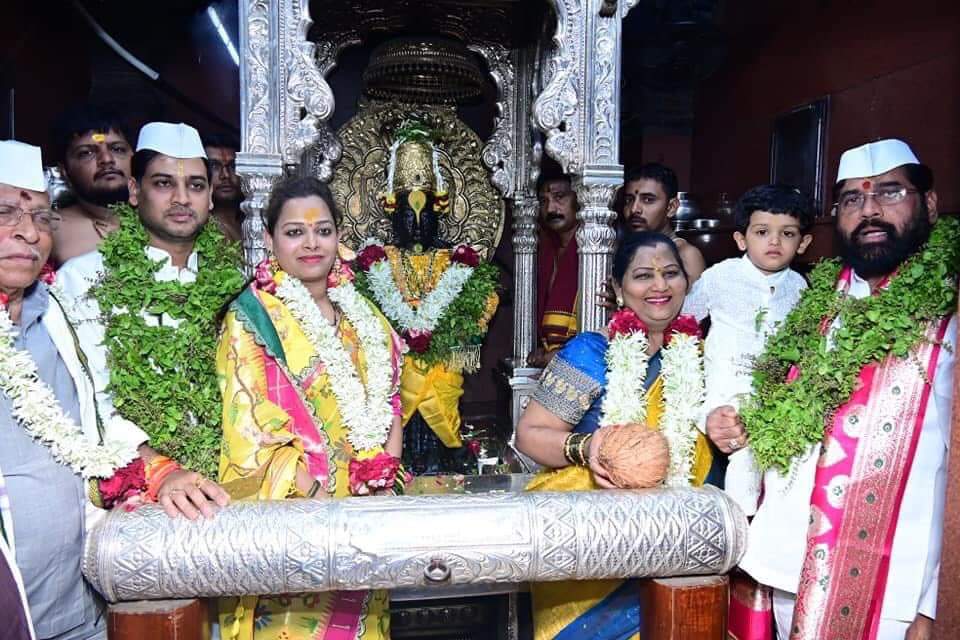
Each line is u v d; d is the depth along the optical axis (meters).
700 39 3.72
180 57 3.79
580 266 2.66
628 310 1.89
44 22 3.36
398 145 3.35
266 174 2.40
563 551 1.48
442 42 3.17
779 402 1.68
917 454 1.63
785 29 3.38
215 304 1.87
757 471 1.80
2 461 1.47
